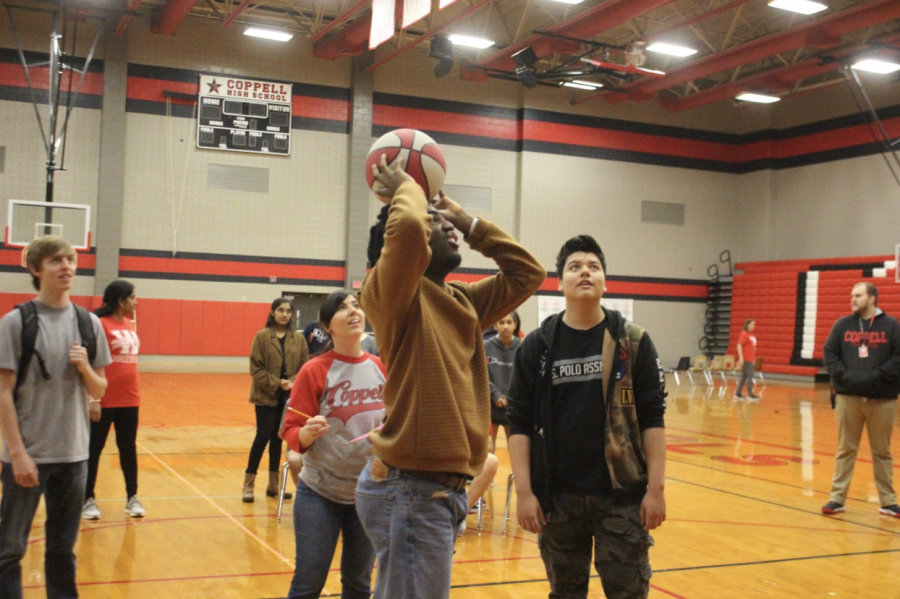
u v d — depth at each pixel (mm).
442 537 2260
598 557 2930
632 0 15883
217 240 19453
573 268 3035
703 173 24438
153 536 5375
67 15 17844
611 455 2910
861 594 4551
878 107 21625
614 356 2959
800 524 6270
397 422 2258
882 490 6676
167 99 18969
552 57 21625
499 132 22016
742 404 15828
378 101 20828
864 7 15883
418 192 2252
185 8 16875
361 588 3209
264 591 4312
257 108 19672
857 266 21125
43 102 17953
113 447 8953
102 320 5777
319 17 18719
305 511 3125
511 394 3133
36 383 3330
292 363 6598
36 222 16609
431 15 18359
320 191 20266
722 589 4590
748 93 21141
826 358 6797
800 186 23578
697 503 6969
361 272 20359
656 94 23250
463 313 2365
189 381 16938
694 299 24422
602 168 23047
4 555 3227
